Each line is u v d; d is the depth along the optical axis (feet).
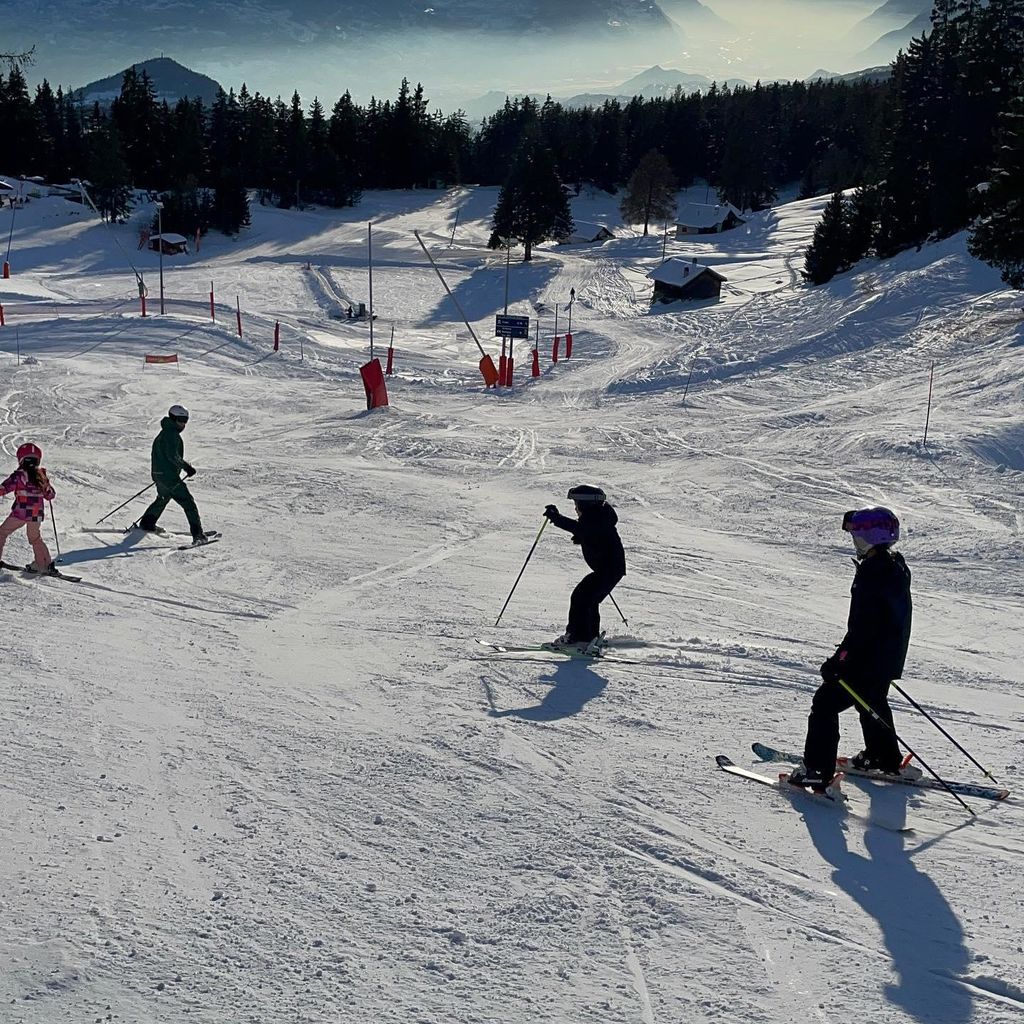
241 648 29.96
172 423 43.57
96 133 360.48
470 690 26.21
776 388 92.38
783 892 15.97
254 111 441.27
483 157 523.70
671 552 44.06
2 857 16.87
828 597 37.27
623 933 14.75
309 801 19.40
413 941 14.53
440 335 172.55
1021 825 18.49
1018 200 113.09
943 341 102.94
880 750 20.51
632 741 22.59
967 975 13.64
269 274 246.06
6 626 31.55
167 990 13.23
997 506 50.24
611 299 238.68
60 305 162.61
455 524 48.75
